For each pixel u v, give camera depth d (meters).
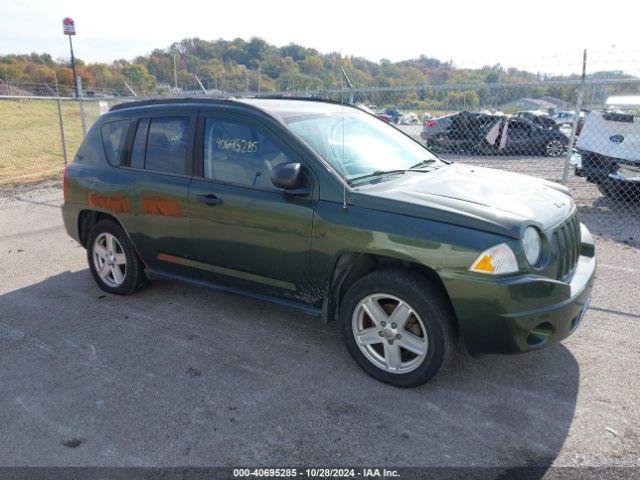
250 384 3.53
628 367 3.65
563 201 3.79
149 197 4.46
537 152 15.32
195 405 3.31
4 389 3.53
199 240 4.23
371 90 9.60
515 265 3.06
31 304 4.96
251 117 3.98
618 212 8.28
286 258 3.76
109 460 2.83
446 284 3.13
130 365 3.81
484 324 3.11
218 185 4.06
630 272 5.50
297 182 3.53
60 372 3.73
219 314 4.65
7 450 2.92
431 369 3.28
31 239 7.18
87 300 5.04
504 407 3.23
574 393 3.37
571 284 3.41
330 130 4.11
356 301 3.51
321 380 3.57
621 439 2.92
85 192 4.97
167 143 4.45
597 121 8.55
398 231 3.26
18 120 28.30
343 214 3.47
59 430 3.09
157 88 25.41
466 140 14.55
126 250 4.86
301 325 4.41
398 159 4.23
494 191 3.67
